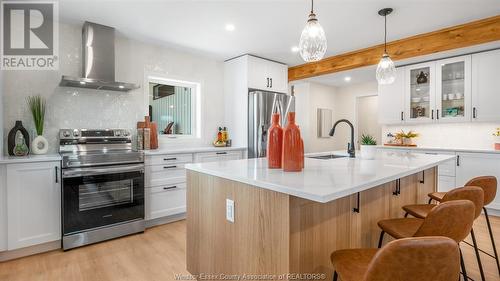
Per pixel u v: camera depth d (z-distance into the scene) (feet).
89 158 8.53
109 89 10.44
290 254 3.97
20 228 7.48
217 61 14.16
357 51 12.69
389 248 2.49
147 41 11.40
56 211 8.04
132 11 8.68
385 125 16.33
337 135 21.50
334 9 8.54
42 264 7.31
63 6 8.35
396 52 11.37
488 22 9.20
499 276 6.60
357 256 3.96
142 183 9.69
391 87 15.15
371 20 9.34
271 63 14.25
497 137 12.58
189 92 13.61
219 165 5.95
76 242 8.30
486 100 12.05
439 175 12.76
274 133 5.38
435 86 13.52
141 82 11.45
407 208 6.26
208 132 13.78
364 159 7.14
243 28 10.05
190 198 6.32
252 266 4.54
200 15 8.98
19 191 7.47
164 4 8.23
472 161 11.83
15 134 8.42
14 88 8.73
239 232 4.82
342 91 21.36
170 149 11.50
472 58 12.41
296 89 20.48
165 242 8.84
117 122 10.82
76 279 6.61
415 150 13.66
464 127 13.53
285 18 9.20
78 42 9.87
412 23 9.58
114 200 9.07
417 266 2.45
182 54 12.75
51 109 9.39
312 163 6.26
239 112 13.53
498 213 11.22
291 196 3.97
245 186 4.68
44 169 7.83
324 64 14.11
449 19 9.27
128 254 7.95
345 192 3.60
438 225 3.77
